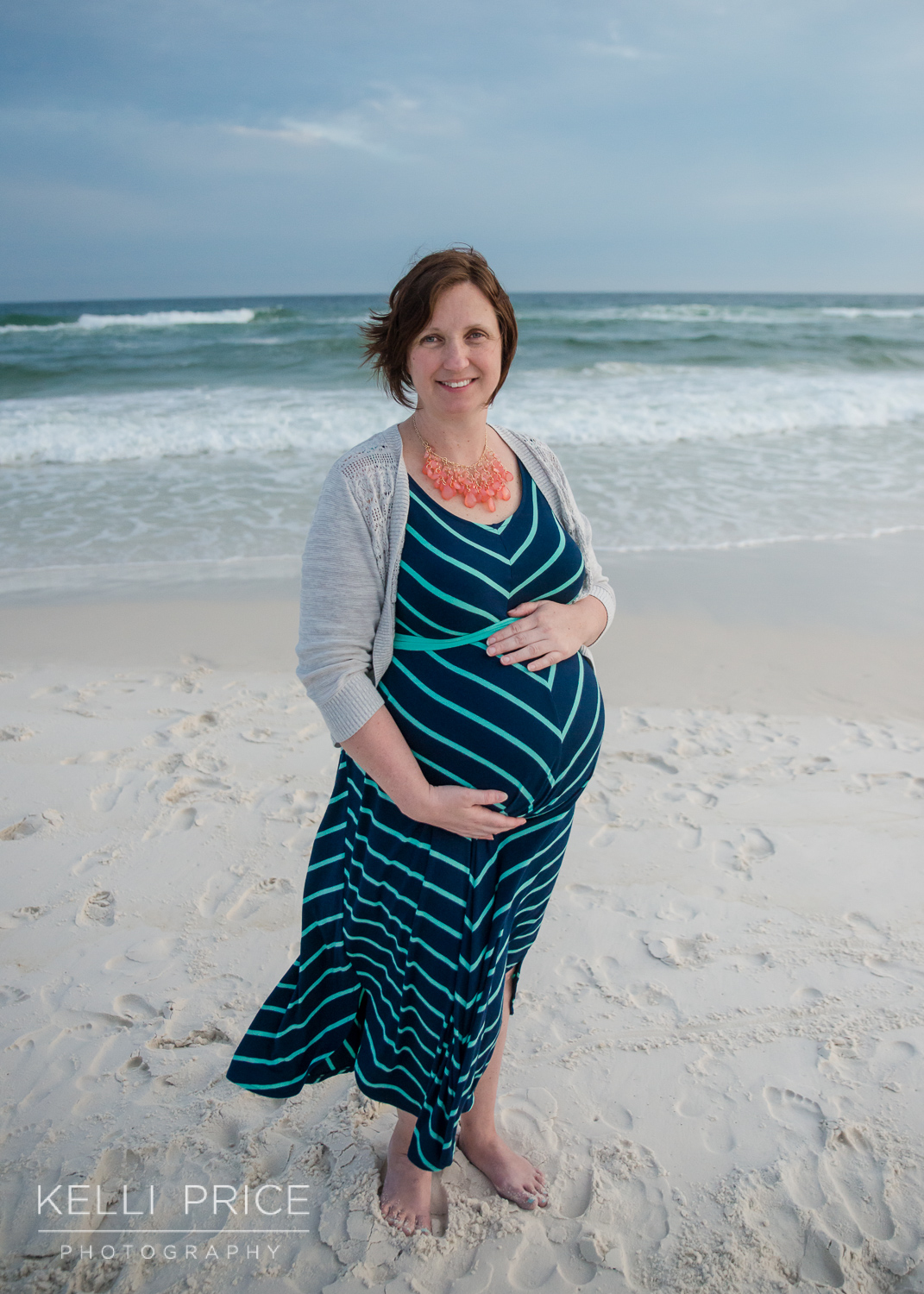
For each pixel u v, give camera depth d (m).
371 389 14.18
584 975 2.56
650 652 4.84
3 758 3.66
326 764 3.67
